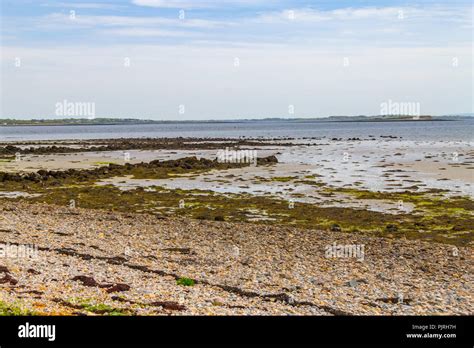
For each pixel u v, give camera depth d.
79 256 21.95
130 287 17.36
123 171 61.53
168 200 42.09
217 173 60.72
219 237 28.23
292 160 77.06
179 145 111.75
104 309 14.73
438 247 26.58
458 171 59.16
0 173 55.06
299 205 39.41
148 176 57.94
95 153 91.88
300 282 19.55
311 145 113.12
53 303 14.95
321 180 53.53
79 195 44.72
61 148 100.19
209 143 118.69
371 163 71.25
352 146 109.50
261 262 22.83
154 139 142.75
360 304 17.09
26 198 43.34
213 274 20.23
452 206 38.25
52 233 27.42
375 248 26.17
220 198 42.78
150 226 31.06
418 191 45.31
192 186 50.12
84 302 15.30
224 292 17.72
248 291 17.75
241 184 51.28
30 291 15.93
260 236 28.66
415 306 17.17
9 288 16.05
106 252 23.17
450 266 23.02
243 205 39.59
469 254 25.31
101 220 32.69
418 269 22.39
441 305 17.38
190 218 34.91
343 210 37.19
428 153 86.88
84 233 27.97
